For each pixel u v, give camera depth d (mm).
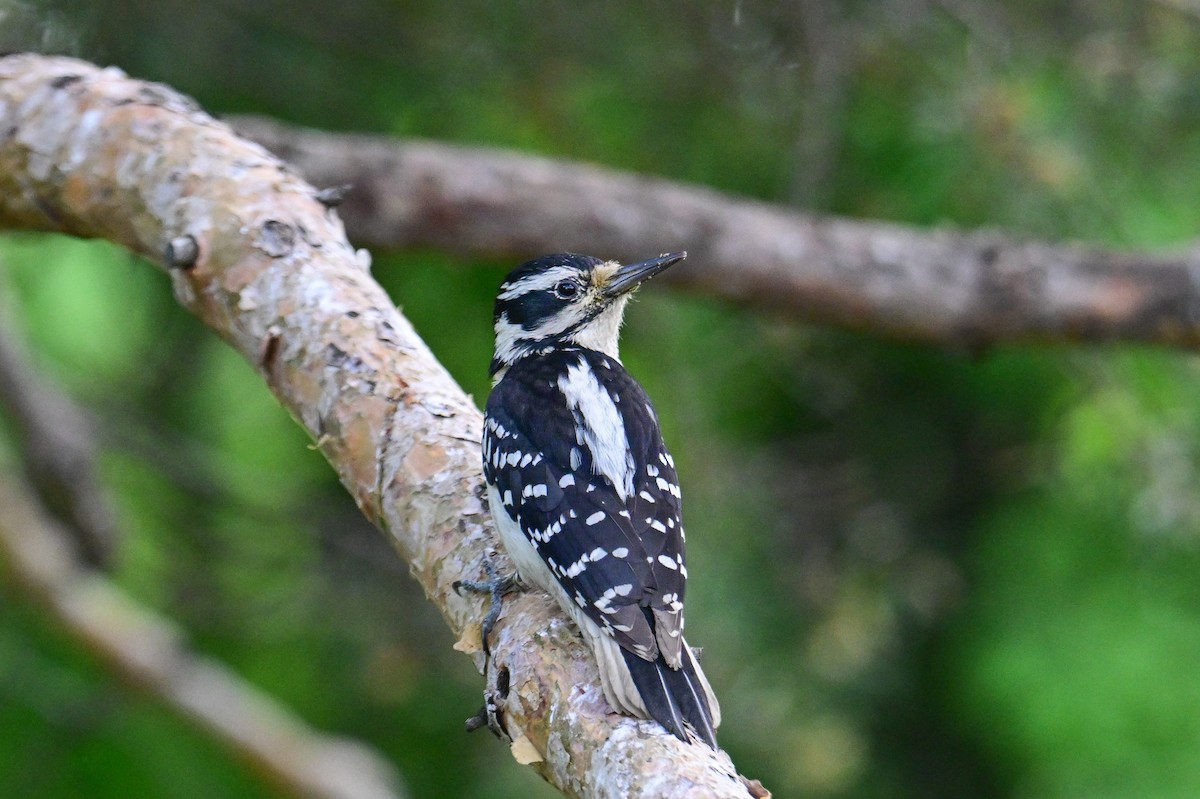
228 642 13094
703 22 11023
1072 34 10711
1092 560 13531
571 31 10930
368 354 6555
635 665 5402
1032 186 10742
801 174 10812
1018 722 13633
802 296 10844
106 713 12195
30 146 7609
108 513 12484
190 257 6906
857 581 13328
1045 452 12469
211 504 13188
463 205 10383
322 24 10820
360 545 12992
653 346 12289
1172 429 11078
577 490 6195
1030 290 10625
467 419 6461
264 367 6746
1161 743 13109
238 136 7555
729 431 13867
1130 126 10805
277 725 12406
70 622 12078
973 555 14414
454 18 10859
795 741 12891
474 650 5844
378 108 11477
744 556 12875
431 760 12938
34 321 12742
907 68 10992
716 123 11555
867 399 14375
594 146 11859
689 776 4820
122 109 7531
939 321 10820
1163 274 10633
